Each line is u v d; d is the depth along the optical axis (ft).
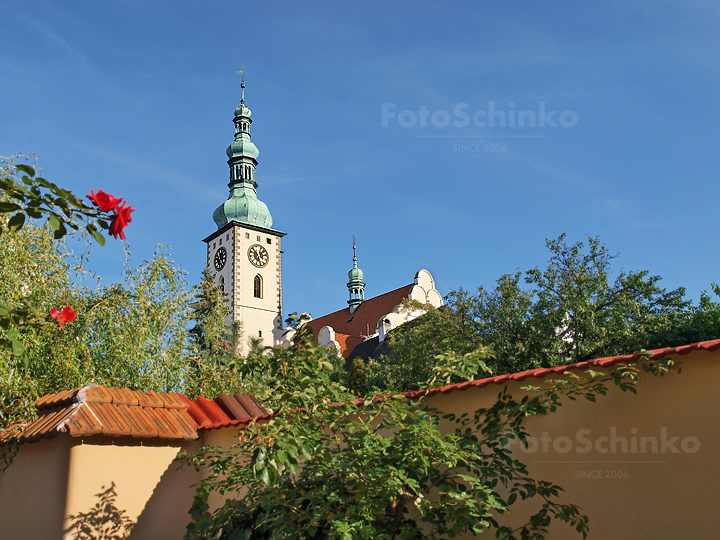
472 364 20.70
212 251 242.99
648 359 17.87
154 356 41.37
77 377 36.40
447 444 17.70
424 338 86.33
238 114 252.83
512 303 79.00
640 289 75.87
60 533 26.68
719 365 16.80
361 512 17.62
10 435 29.07
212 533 22.77
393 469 17.63
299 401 18.84
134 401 31.01
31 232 35.70
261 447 16.53
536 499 20.24
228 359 21.04
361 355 158.30
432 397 23.71
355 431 19.63
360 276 220.64
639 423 18.21
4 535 30.45
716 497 16.33
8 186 13.33
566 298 75.97
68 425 26.96
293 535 19.03
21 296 31.50
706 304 85.46
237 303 225.15
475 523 17.99
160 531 29.78
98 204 13.28
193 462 29.96
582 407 19.61
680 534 16.87
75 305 37.73
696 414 17.07
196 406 33.63
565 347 76.07
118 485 28.71
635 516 17.87
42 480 28.78
